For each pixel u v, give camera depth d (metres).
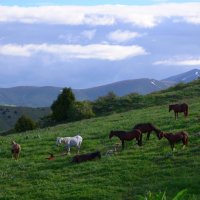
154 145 34.97
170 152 32.16
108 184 27.73
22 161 35.34
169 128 40.00
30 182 29.84
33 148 39.12
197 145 33.41
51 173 31.00
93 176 29.42
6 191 28.45
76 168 31.45
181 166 29.30
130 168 30.02
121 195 25.73
